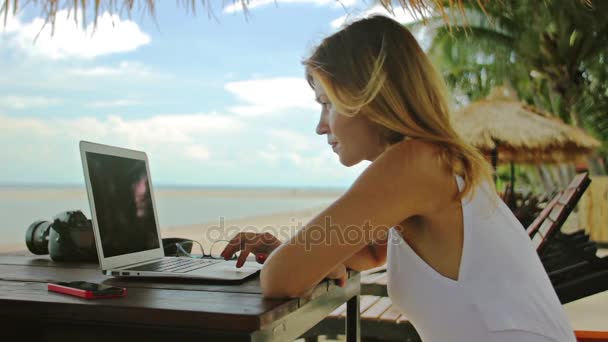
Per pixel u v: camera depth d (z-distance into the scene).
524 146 5.18
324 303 1.17
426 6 1.84
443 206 1.02
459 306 0.99
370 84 1.04
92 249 1.53
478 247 0.99
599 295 4.48
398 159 1.00
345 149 1.14
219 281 1.16
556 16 6.30
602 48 6.33
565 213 4.01
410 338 2.66
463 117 5.27
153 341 0.88
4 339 0.96
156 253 1.54
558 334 0.97
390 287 1.12
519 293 0.97
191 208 24.48
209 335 0.85
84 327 0.92
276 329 0.92
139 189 1.51
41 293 1.02
